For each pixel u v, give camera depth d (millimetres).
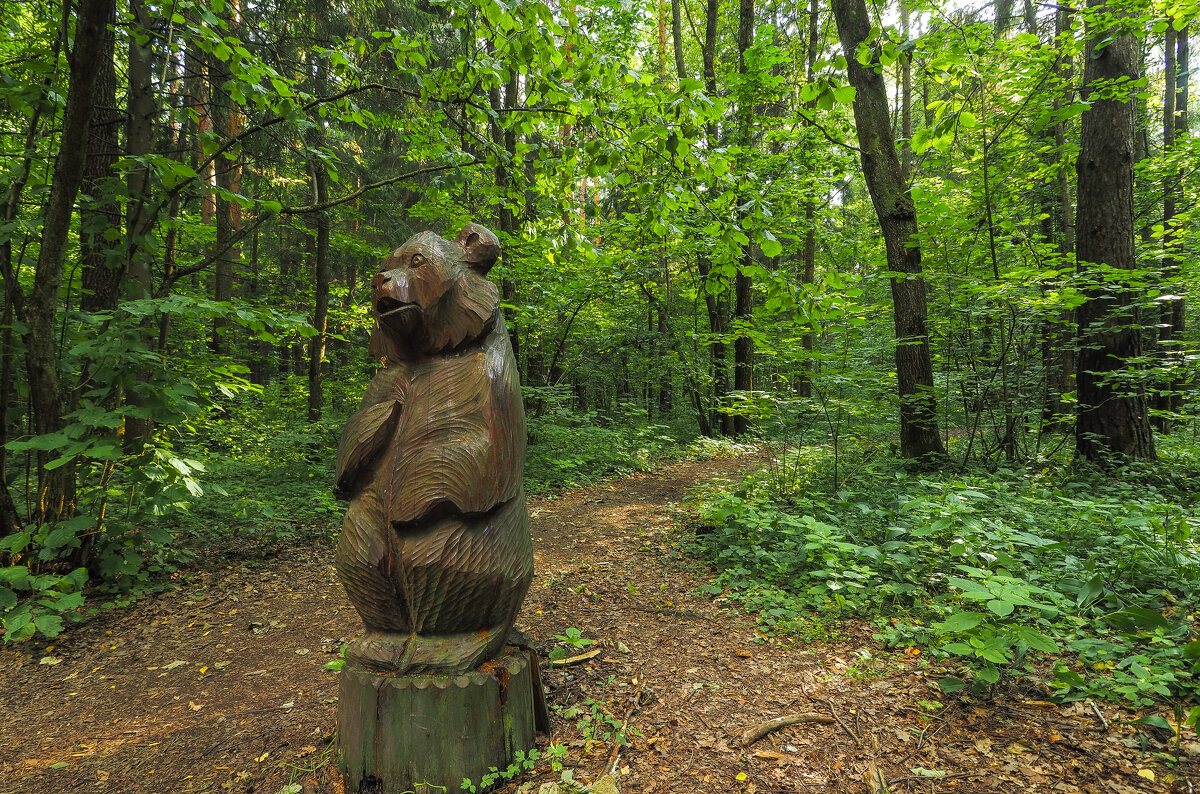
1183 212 9008
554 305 10633
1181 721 2295
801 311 3662
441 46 9945
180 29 3994
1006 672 2742
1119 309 6125
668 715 2691
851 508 4906
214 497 6375
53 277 4277
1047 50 6320
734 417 12664
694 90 3811
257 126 4461
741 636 3465
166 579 4895
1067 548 3922
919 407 6715
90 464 4516
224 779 2480
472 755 2201
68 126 3906
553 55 4117
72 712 3162
